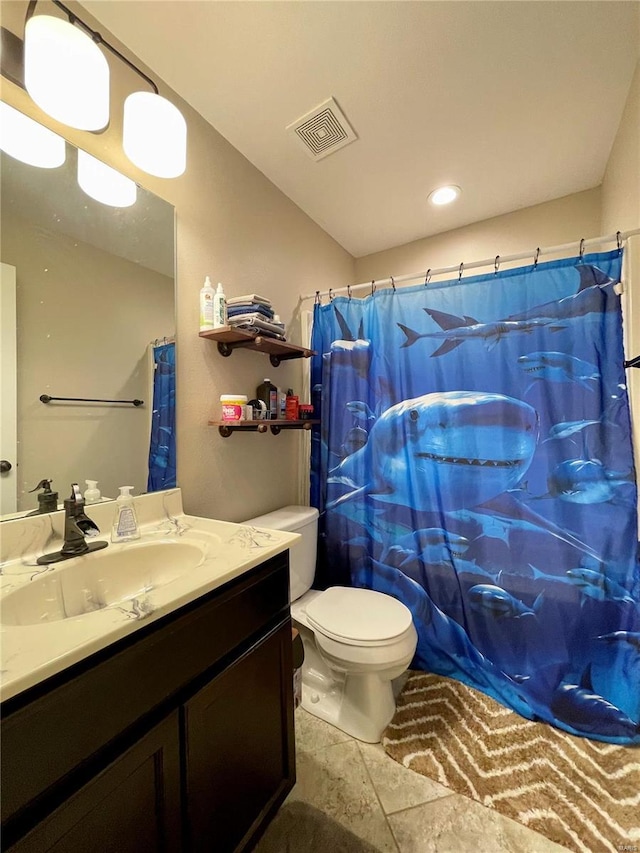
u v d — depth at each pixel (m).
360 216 2.09
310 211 2.03
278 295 1.82
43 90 0.79
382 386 1.72
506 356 1.49
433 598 1.61
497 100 1.33
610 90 1.30
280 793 0.98
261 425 1.45
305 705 1.46
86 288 1.04
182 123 1.04
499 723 1.34
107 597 0.90
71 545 0.90
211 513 1.43
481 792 1.10
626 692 1.25
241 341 1.47
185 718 0.71
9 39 0.85
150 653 0.65
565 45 1.13
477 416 1.53
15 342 0.90
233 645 0.84
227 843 0.81
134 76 1.15
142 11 1.02
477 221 2.16
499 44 1.13
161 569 0.99
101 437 1.07
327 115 1.39
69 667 0.54
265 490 1.72
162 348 1.25
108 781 0.58
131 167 1.15
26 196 0.92
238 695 0.84
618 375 1.32
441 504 1.60
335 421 1.82
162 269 1.25
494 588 1.49
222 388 1.48
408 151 1.58
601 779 1.12
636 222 1.29
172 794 0.68
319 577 1.86
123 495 1.04
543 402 1.42
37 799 0.50
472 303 1.55
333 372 1.83
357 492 1.77
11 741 0.48
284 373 1.86
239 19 1.04
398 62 1.18
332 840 0.98
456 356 1.57
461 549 1.56
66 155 1.00
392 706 1.39
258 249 1.68
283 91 1.28
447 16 1.04
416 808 1.06
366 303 1.78
